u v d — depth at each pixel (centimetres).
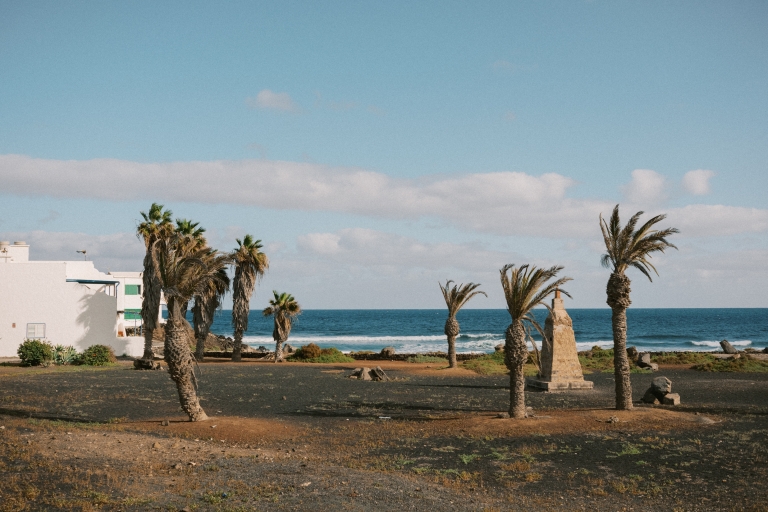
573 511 1113
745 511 1095
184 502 1087
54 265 4484
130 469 1286
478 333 13400
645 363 4503
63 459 1323
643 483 1301
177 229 4478
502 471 1402
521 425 1911
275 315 5003
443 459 1521
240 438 1731
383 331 14212
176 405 2308
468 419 2052
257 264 4894
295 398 2639
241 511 1041
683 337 11688
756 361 4681
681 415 2095
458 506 1127
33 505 1016
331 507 1082
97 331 4581
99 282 5269
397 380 3572
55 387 2730
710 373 4275
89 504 1036
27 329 4416
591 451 1595
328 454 1569
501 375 3959
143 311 4069
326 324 17950
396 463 1475
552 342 3098
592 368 4609
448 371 4172
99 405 2261
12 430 1609
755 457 1498
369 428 1931
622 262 2166
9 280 4403
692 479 1321
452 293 4353
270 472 1318
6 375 3238
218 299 4981
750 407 2417
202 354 4912
